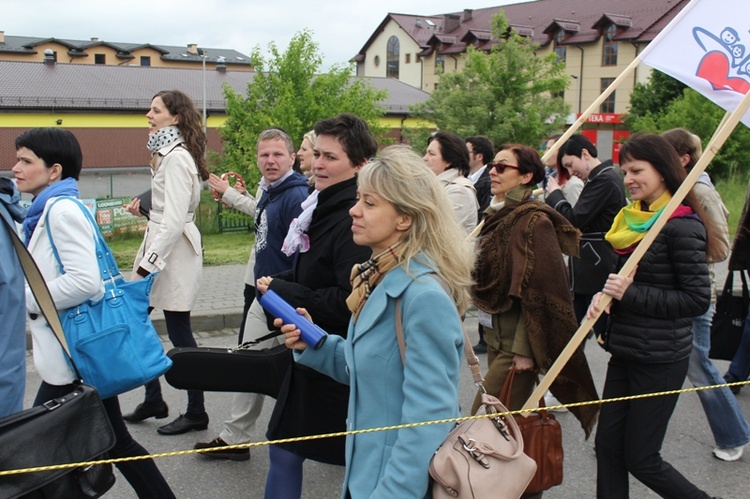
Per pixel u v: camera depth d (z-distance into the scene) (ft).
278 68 56.34
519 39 70.23
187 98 15.43
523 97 69.10
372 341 7.50
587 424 11.84
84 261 9.87
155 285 15.42
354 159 10.13
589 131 114.62
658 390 10.84
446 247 7.52
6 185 8.74
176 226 14.75
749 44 13.84
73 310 9.98
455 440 7.20
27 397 17.84
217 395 18.24
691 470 14.61
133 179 115.75
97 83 136.36
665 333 10.74
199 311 24.86
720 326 16.16
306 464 14.58
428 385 7.05
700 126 72.90
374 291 7.61
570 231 12.06
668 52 14.06
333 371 8.80
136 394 18.21
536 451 10.31
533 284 11.57
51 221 10.04
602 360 21.88
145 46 285.84
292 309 8.81
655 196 11.16
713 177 72.02
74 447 8.39
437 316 7.11
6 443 7.85
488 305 12.09
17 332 8.68
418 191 7.45
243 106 56.29
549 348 11.66
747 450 15.53
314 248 10.19
